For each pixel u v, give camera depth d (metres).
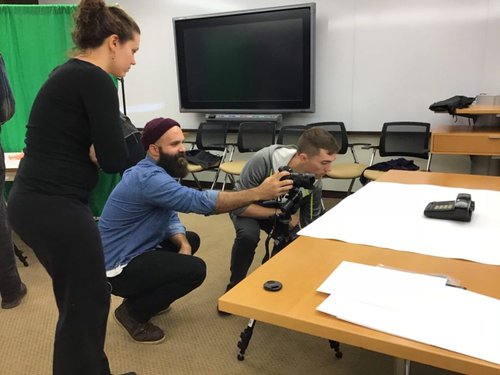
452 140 3.25
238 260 2.14
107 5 1.39
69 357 1.39
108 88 1.30
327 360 1.87
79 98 1.29
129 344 2.01
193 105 4.93
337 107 4.36
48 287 2.62
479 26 3.71
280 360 1.87
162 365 1.85
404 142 3.79
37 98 1.33
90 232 1.36
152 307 1.96
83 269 1.35
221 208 1.62
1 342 2.06
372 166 3.64
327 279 0.95
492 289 0.91
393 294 0.86
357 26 4.12
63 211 1.31
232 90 4.68
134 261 1.87
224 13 4.51
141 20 5.09
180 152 1.87
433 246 1.17
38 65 3.36
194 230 3.66
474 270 1.01
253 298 0.89
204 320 2.20
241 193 1.58
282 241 1.62
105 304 1.43
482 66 3.77
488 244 1.17
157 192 1.74
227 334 2.07
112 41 1.38
